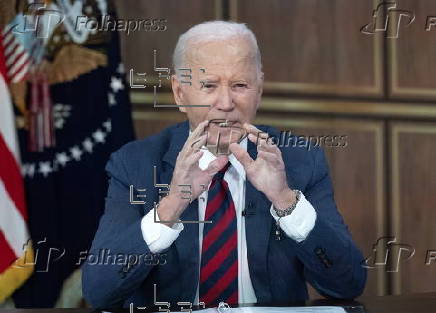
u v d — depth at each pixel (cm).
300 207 660
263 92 1144
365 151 1169
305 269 696
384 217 1172
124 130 1001
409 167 1180
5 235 947
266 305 648
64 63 991
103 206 995
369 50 1170
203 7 1117
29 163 982
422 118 1182
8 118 952
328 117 1159
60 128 991
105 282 659
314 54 1155
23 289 975
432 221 1180
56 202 988
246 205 717
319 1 1154
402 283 1169
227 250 706
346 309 623
